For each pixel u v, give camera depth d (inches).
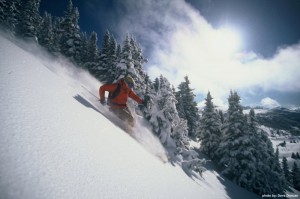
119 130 165.9
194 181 307.6
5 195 40.3
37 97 96.0
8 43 158.7
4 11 1093.8
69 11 1240.8
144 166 129.6
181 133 474.0
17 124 65.7
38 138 66.9
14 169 48.4
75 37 1212.5
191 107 1496.1
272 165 1293.1
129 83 230.8
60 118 93.4
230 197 511.2
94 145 94.5
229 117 982.4
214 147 1056.2
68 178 60.7
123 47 847.7
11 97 79.4
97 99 231.1
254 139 951.0
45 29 1307.8
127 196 77.5
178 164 360.8
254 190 900.6
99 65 1202.0
